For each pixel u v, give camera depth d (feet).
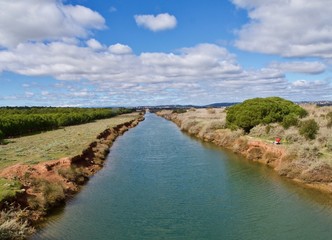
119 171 116.37
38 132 237.86
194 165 124.36
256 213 72.08
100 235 61.36
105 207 76.79
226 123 200.44
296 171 98.63
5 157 116.57
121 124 314.35
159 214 72.33
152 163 130.72
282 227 64.54
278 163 113.70
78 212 73.36
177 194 86.89
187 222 67.77
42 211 70.49
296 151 105.91
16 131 212.43
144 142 201.57
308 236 60.44
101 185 96.73
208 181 99.76
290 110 170.71
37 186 78.54
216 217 70.38
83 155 124.77
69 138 181.47
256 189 89.81
